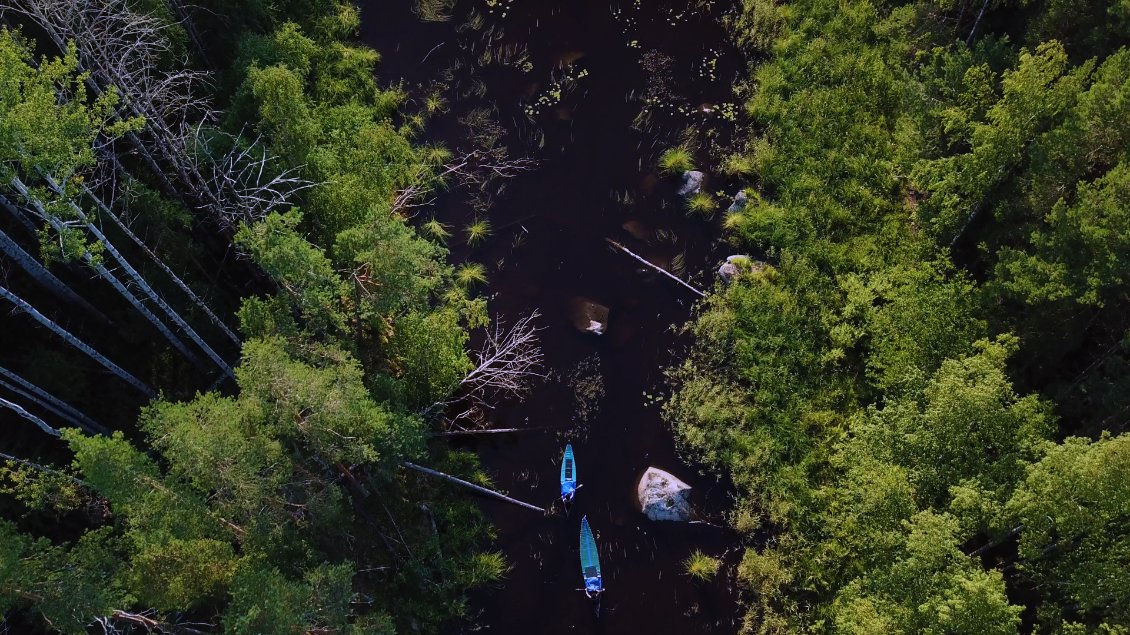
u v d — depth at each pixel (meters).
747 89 36.84
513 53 38.53
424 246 24.81
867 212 32.69
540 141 36.34
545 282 33.28
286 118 27.25
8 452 24.58
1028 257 26.52
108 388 27.25
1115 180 24.30
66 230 20.11
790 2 38.16
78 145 20.16
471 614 27.61
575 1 39.69
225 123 28.64
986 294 28.36
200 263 29.39
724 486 29.23
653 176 35.28
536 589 28.11
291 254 23.02
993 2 32.84
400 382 26.44
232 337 27.28
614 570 28.27
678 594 27.81
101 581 19.69
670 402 30.61
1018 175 29.02
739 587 27.61
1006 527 22.88
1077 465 20.53
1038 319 26.89
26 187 19.39
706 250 33.59
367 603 26.34
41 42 26.84
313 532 25.44
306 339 24.67
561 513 29.12
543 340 32.06
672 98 37.12
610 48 38.62
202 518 21.02
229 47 32.62
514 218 34.66
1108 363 25.39
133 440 26.67
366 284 26.69
